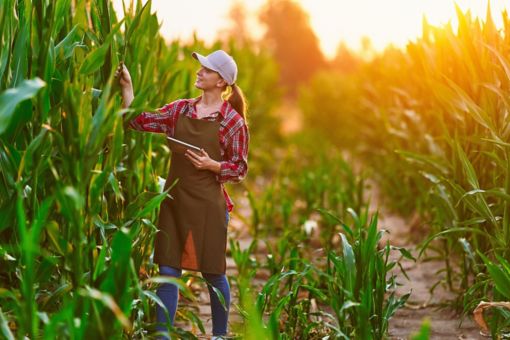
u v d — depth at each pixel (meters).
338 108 21.42
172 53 6.91
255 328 3.56
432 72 6.69
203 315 5.89
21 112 3.97
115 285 3.58
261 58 17.70
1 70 3.95
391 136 11.51
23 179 3.91
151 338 4.51
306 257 7.96
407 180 10.29
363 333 4.24
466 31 6.15
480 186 6.30
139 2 5.06
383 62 13.30
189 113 4.89
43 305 3.91
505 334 5.05
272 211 9.43
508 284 4.55
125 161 5.04
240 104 4.98
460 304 6.03
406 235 9.34
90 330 3.52
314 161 16.58
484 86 5.60
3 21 3.92
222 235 4.89
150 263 5.09
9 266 4.07
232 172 4.83
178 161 4.84
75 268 3.68
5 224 3.93
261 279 7.27
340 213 10.09
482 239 6.18
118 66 4.80
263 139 17.27
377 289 4.71
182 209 4.80
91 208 3.91
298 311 5.09
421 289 6.93
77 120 3.68
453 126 7.30
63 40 4.30
